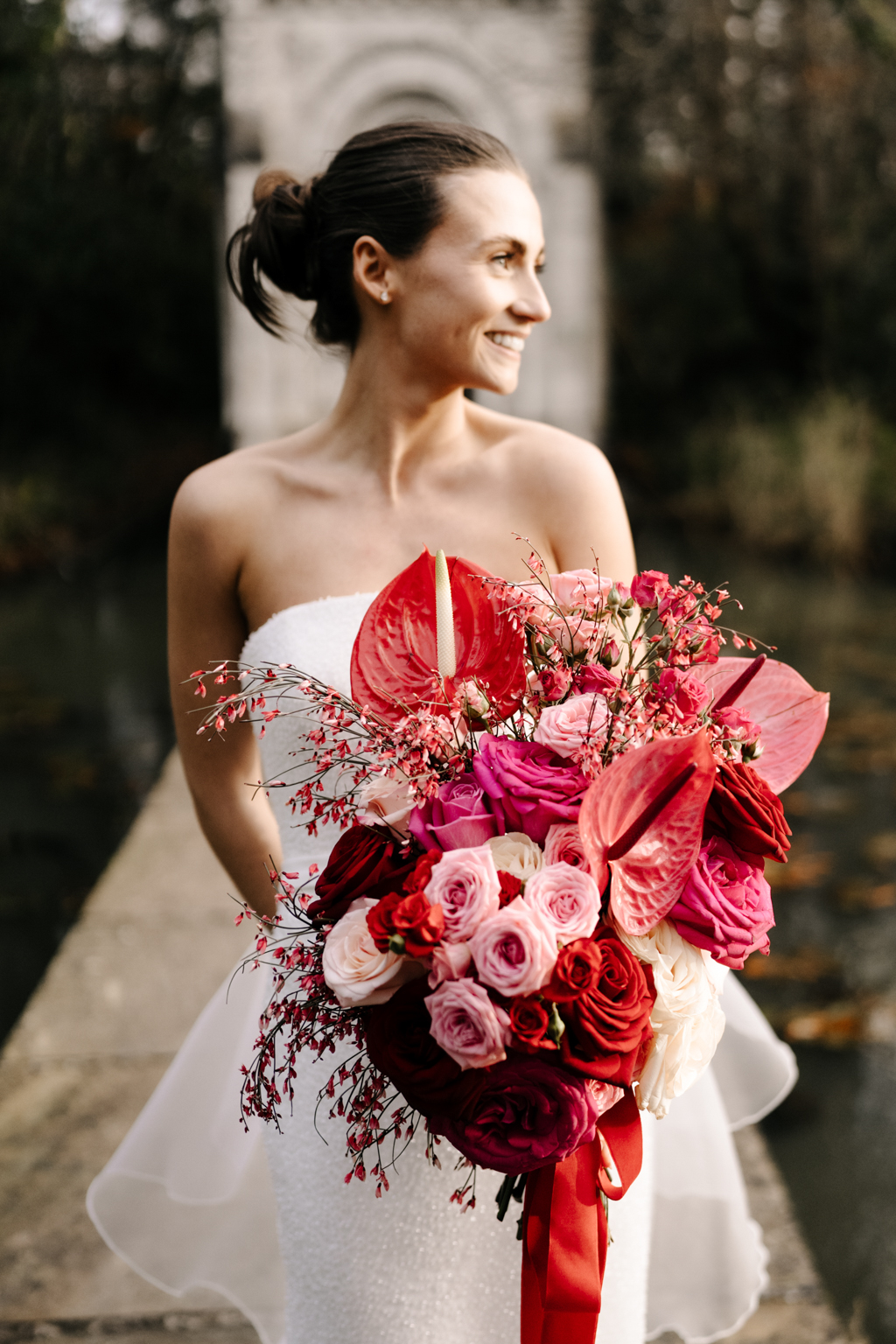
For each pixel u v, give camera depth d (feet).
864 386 38.19
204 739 5.47
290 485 5.25
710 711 4.02
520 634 4.00
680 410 47.21
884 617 25.57
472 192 4.75
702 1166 6.00
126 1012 9.80
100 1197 6.10
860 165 37.60
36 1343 6.50
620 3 39.99
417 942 3.31
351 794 4.02
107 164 22.74
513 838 3.57
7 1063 9.12
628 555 5.33
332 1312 4.58
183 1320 6.67
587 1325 4.01
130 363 44.27
